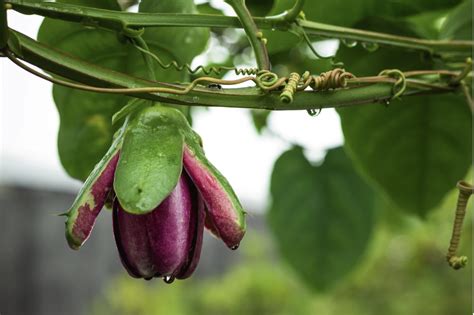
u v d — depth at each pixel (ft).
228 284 7.99
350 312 7.35
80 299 8.59
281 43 2.33
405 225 3.60
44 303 8.36
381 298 7.50
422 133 2.32
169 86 1.65
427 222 2.42
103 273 8.78
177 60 2.02
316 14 2.17
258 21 1.88
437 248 7.57
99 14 1.74
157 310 7.91
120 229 1.63
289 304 7.49
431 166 2.36
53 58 1.62
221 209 1.59
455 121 2.30
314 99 1.71
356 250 2.94
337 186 2.92
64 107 2.07
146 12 1.88
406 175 2.37
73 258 8.61
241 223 1.59
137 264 1.62
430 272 7.67
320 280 2.98
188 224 1.62
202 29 2.02
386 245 7.25
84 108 2.07
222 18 1.78
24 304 8.25
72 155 2.10
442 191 2.38
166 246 1.60
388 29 2.20
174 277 1.63
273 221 2.98
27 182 8.46
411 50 2.10
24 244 8.31
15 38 1.60
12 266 8.20
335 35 1.97
